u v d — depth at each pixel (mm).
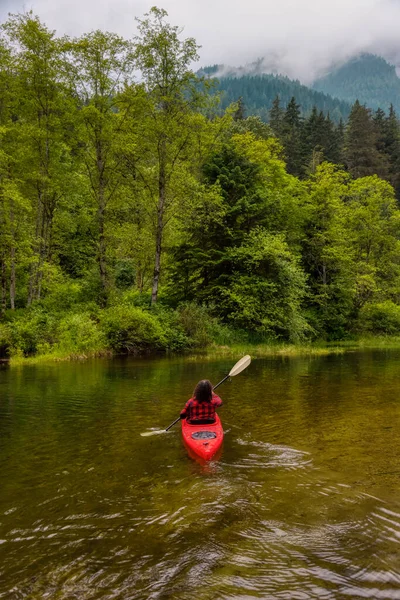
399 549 3398
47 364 15617
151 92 20828
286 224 29766
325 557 3285
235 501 4309
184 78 20719
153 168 22922
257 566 3170
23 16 19281
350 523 3830
